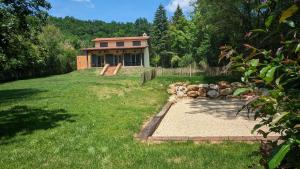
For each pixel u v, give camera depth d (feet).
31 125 34.71
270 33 8.48
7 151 25.63
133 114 39.55
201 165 20.57
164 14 310.86
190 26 250.37
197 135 30.25
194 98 57.31
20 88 81.35
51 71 163.43
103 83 77.15
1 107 47.75
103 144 26.43
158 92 62.90
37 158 23.59
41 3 34.88
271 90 7.63
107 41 214.07
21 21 33.60
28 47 35.29
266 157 9.05
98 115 39.17
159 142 26.68
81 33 399.85
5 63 34.17
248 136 26.45
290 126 7.39
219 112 42.16
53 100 52.75
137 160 22.09
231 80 60.59
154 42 306.55
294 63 7.45
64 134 30.42
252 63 7.95
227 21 83.97
